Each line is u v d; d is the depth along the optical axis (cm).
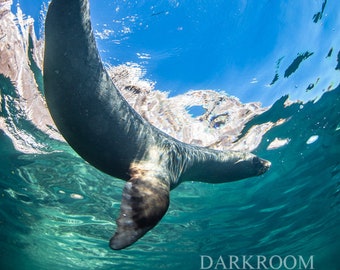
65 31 354
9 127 1116
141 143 479
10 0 720
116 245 299
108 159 445
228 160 639
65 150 1191
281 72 934
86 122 402
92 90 396
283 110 1071
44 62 364
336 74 1016
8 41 817
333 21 862
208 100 961
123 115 449
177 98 933
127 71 837
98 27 748
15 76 912
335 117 1210
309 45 887
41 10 732
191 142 1102
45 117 1045
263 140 1203
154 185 398
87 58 382
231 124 1070
